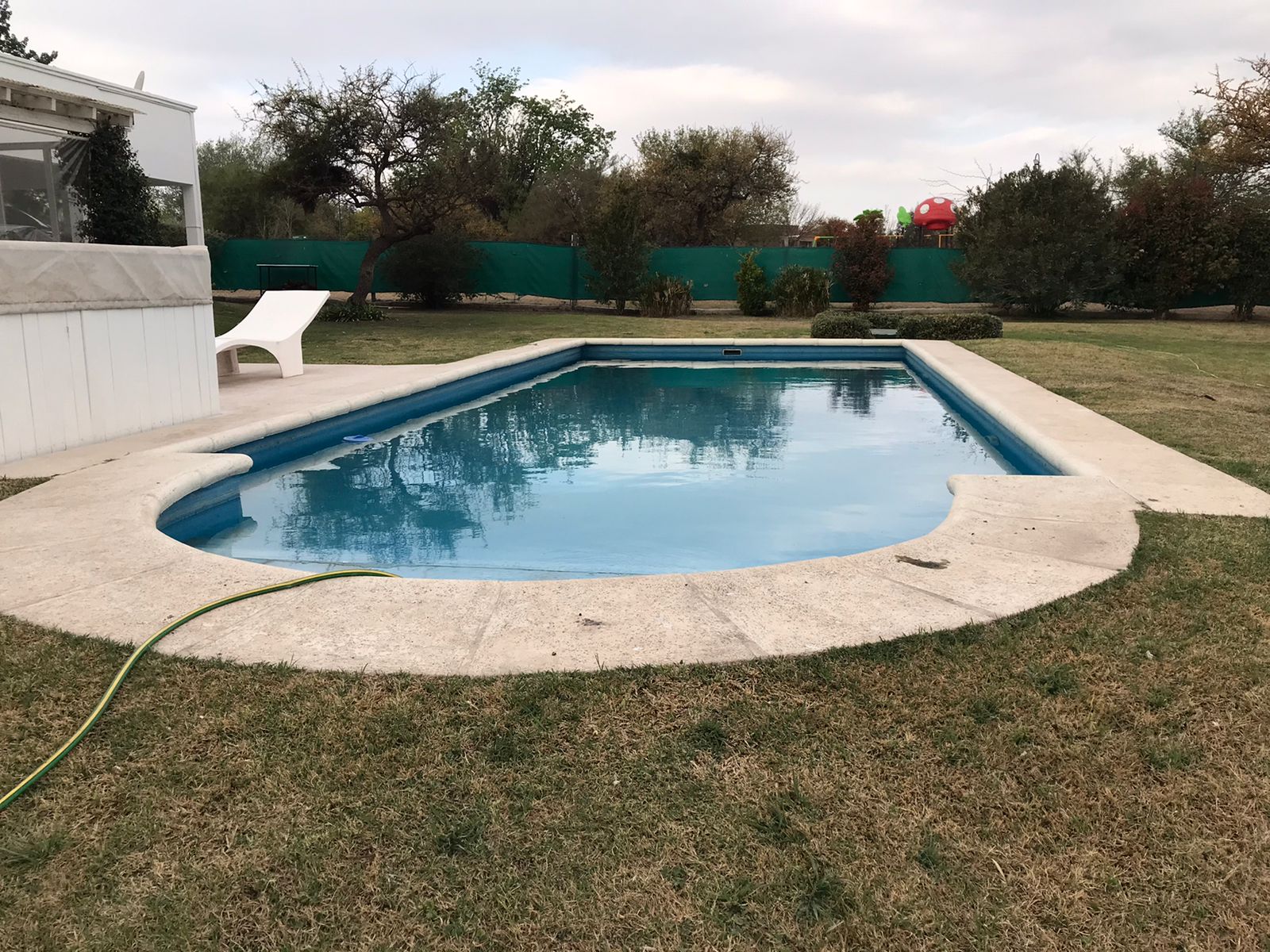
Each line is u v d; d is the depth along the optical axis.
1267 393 8.00
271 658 2.43
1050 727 2.12
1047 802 1.84
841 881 1.62
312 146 16.52
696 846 1.71
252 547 4.42
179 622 2.68
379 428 7.73
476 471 6.20
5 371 4.76
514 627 2.65
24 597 2.89
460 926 1.52
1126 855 1.70
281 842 1.71
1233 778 1.92
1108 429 6.02
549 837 1.73
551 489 5.68
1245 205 17.64
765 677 2.32
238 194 30.27
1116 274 17.33
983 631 2.62
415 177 17.22
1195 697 2.26
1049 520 3.80
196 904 1.56
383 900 1.57
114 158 11.34
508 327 15.77
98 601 2.86
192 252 6.07
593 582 3.04
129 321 5.56
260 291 21.47
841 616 2.73
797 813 1.80
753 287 19.22
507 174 29.14
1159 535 3.57
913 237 27.11
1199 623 2.70
